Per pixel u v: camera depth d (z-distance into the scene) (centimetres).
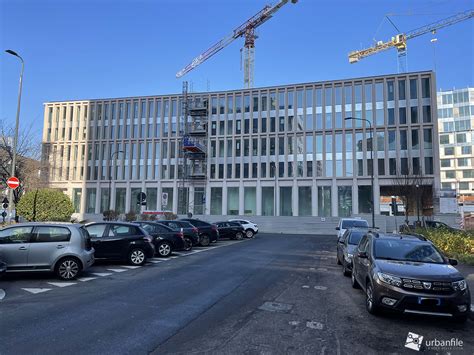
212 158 5256
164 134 5466
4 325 582
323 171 4688
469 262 1308
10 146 2845
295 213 4728
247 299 793
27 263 968
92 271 1169
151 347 494
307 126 4853
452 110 9806
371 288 682
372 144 4416
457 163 9544
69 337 529
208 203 5153
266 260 1518
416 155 4344
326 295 852
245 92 5231
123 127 5609
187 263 1396
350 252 1122
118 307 706
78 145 5788
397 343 538
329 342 533
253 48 7144
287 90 5019
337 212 4559
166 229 1673
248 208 4988
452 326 629
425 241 834
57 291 855
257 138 5069
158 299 780
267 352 486
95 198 5584
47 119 6009
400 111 4497
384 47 7638
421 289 630
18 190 2870
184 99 5422
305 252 1891
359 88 4706
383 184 4416
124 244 1298
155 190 5366
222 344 512
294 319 646
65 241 1005
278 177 4875
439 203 3978
